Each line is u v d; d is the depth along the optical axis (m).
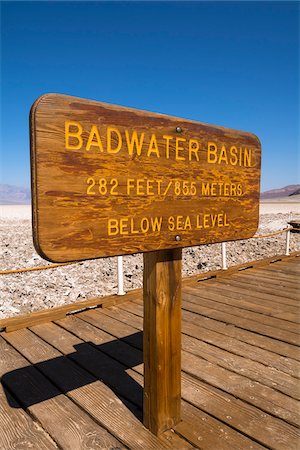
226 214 2.38
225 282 5.88
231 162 2.40
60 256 1.65
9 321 3.82
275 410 2.34
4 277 7.56
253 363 3.03
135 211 1.89
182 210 2.11
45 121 1.58
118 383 2.72
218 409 2.36
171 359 2.12
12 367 3.02
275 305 4.63
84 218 1.72
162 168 1.99
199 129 2.18
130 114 1.85
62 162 1.64
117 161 1.81
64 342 3.50
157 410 2.07
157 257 2.01
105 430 2.17
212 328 3.84
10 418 2.33
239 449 1.98
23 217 26.55
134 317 4.20
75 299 6.24
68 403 2.46
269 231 16.23
